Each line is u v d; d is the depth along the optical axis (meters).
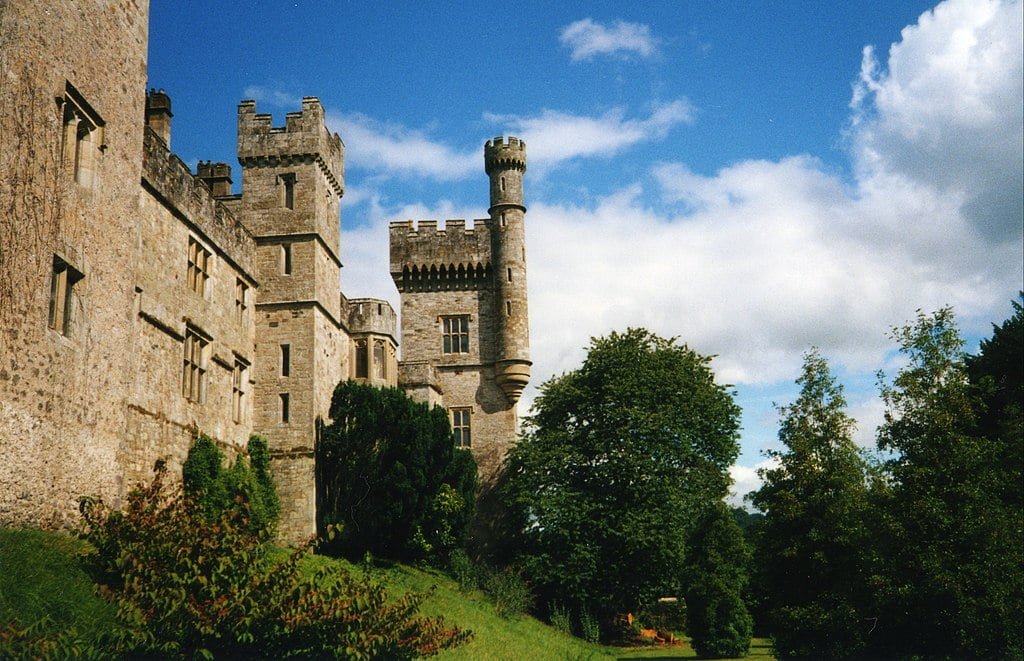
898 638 22.48
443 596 35.31
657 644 48.78
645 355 49.81
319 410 38.16
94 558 16.19
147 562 15.26
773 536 25.17
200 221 31.88
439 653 21.41
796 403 25.75
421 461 39.03
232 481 30.72
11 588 14.62
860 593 22.84
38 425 18.33
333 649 15.58
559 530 44.84
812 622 23.17
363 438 38.62
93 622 14.56
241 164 39.19
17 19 18.28
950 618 21.28
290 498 36.34
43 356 18.58
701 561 40.34
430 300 53.94
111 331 21.70
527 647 29.77
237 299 36.09
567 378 51.22
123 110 22.86
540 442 48.56
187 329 30.59
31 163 18.39
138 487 17.25
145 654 14.28
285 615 14.95
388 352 46.12
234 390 35.47
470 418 52.38
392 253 54.22
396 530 38.81
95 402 20.77
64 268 19.70
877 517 22.61
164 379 28.52
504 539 50.28
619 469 46.12
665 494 45.22
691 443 47.56
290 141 39.09
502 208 54.00
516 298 53.00
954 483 22.33
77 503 19.70
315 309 37.97
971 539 21.53
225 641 14.90
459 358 53.06
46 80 19.02
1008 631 20.75
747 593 44.88
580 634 45.72
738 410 50.06
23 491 17.75
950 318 24.38
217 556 15.52
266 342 37.72
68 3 20.14
